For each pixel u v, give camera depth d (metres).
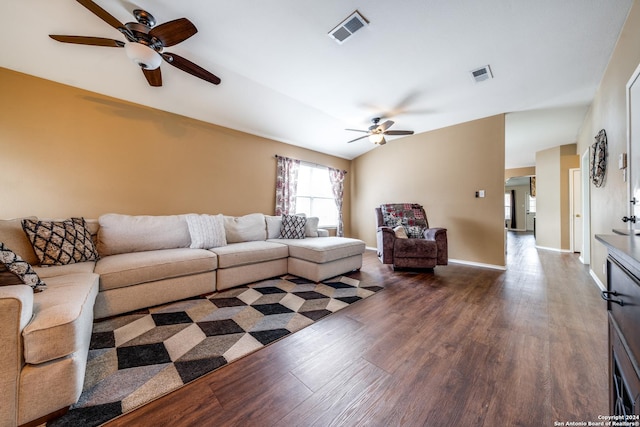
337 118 4.00
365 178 5.68
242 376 1.31
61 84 2.50
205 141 3.52
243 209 3.96
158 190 3.10
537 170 6.03
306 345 1.62
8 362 0.92
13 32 1.98
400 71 2.75
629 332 0.62
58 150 2.48
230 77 2.83
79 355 1.10
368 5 1.90
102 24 2.00
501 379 1.30
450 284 2.96
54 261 1.89
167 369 1.35
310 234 3.88
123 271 1.96
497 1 1.87
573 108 3.65
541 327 1.88
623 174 2.14
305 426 1.01
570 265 4.05
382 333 1.79
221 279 2.58
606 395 1.18
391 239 3.58
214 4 1.87
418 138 4.74
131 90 2.76
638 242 0.75
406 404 1.13
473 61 2.57
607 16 2.01
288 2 1.86
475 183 4.05
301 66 2.66
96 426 0.99
